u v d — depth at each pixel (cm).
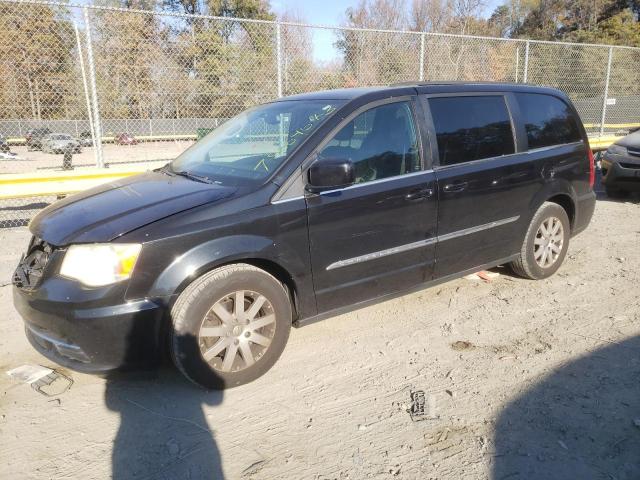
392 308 432
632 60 1300
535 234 463
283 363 346
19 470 249
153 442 268
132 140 769
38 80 704
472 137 413
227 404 300
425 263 389
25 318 298
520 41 983
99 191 360
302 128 352
